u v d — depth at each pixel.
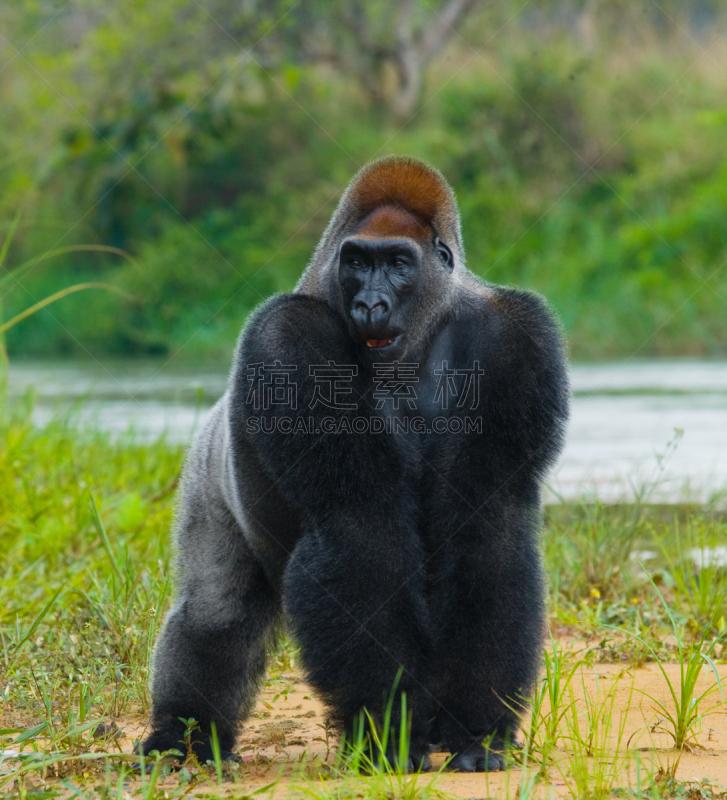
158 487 22.64
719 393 38.44
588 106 70.94
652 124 70.94
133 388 44.25
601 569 17.11
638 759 8.28
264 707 11.86
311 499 9.14
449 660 9.29
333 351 9.54
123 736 10.48
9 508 19.09
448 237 10.05
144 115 62.66
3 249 21.14
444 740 9.55
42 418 34.47
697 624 14.82
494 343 9.66
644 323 55.00
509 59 72.69
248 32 65.50
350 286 9.49
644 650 13.23
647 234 61.22
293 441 9.12
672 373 45.69
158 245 71.69
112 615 13.47
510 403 9.44
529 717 10.57
